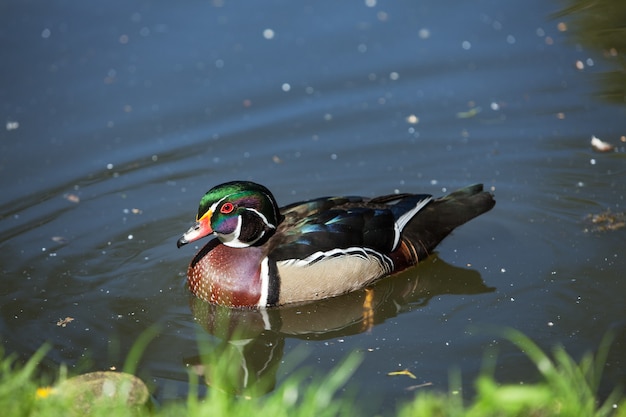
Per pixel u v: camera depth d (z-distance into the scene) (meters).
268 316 11.35
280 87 16.55
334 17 18.53
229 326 11.12
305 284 11.42
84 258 12.62
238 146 15.20
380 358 10.02
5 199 13.95
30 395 8.32
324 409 8.65
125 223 13.45
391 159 14.78
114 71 16.88
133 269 12.40
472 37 17.67
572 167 14.18
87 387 8.87
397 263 12.01
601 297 11.02
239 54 17.38
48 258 12.61
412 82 16.56
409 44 17.58
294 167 14.70
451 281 11.85
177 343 10.66
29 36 17.84
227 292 11.45
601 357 9.73
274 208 11.70
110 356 10.33
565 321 10.59
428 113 15.77
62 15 18.61
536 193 13.66
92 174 14.58
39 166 14.70
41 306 11.46
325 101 16.19
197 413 8.24
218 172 14.60
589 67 16.59
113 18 18.52
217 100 16.25
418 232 12.24
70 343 10.61
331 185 14.23
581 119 15.28
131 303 11.60
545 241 12.49
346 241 11.52
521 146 14.81
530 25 17.95
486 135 15.15
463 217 12.38
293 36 17.92
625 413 8.25
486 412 8.16
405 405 8.79
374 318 11.09
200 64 17.11
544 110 15.61
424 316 11.03
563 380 8.52
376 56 17.27
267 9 18.84
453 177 14.23
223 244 11.70
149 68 17.00
